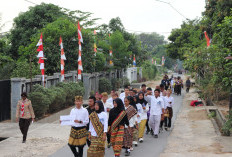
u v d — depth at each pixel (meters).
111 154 9.09
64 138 11.05
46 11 32.84
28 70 19.38
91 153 7.47
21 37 32.38
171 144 10.38
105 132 7.53
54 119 16.48
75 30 24.88
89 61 26.17
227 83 11.03
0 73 19.14
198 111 18.92
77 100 7.72
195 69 22.69
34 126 13.61
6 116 15.41
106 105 10.27
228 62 11.52
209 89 22.02
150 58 102.12
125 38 44.28
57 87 19.12
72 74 23.69
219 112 15.95
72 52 24.81
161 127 12.85
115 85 34.12
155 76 72.25
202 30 36.59
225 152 9.10
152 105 11.56
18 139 10.76
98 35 40.94
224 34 11.30
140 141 10.74
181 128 13.70
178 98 28.48
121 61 34.06
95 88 28.47
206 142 10.59
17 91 14.72
